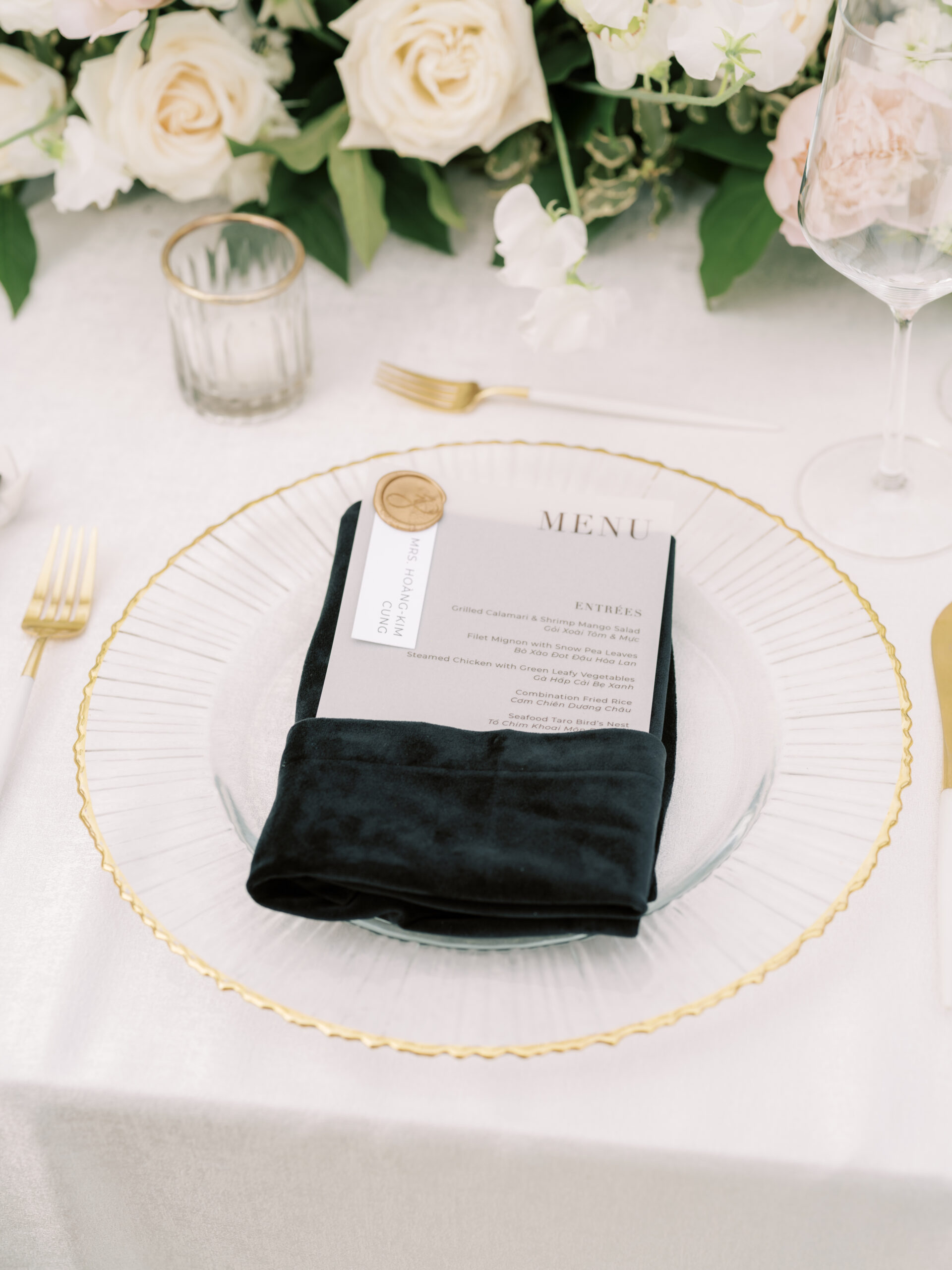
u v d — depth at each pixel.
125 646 0.65
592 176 0.92
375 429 0.82
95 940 0.56
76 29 0.77
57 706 0.65
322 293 0.93
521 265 0.74
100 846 0.55
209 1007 0.53
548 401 0.82
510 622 0.62
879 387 0.83
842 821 0.56
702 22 0.70
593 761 0.55
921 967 0.54
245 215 0.82
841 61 0.58
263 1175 0.53
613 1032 0.48
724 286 0.87
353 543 0.66
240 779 0.60
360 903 0.51
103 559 0.73
